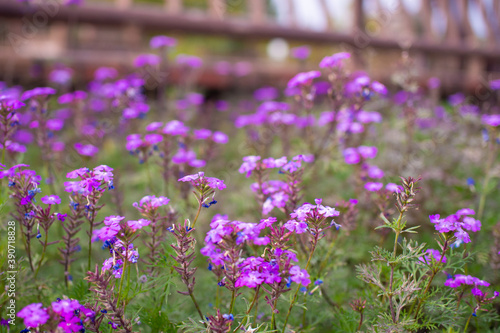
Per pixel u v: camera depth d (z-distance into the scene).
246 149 5.77
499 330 2.54
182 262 2.11
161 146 3.63
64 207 3.59
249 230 1.94
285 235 2.05
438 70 10.20
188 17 7.90
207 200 2.21
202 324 2.24
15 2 6.45
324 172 4.64
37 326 1.78
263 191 2.89
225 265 2.06
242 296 2.70
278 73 8.95
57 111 5.87
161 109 6.39
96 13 7.28
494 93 6.98
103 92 5.93
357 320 2.44
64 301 1.86
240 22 8.23
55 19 7.01
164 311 2.52
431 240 3.64
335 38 8.62
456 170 4.95
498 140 3.71
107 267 2.09
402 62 5.09
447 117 6.04
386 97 6.13
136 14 7.57
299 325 2.55
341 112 4.30
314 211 2.12
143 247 2.94
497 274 2.99
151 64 5.78
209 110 7.55
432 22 10.20
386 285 2.63
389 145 5.42
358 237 3.62
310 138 4.34
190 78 7.41
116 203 3.49
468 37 10.48
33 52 7.22
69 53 7.55
